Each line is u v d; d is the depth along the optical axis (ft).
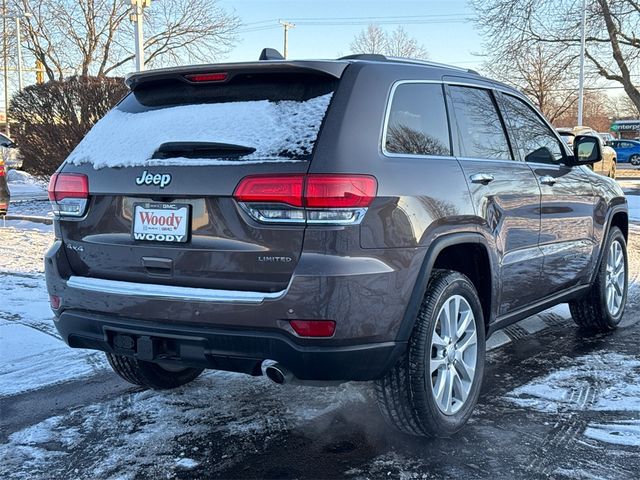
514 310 14.21
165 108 11.74
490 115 14.03
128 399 13.71
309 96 10.54
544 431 11.96
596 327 18.42
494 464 10.75
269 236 9.73
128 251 10.96
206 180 10.17
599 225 17.56
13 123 55.88
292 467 10.76
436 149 12.00
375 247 9.91
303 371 9.71
